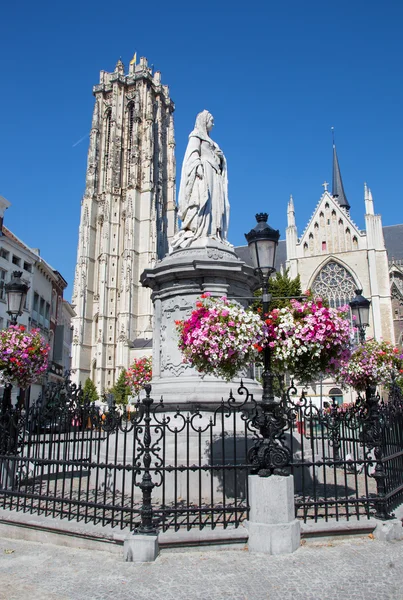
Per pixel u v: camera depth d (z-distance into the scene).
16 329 10.51
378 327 53.25
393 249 65.75
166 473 8.26
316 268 57.34
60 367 48.88
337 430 9.93
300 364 7.66
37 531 6.85
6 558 6.13
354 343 8.01
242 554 6.03
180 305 10.78
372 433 7.26
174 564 5.75
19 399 10.37
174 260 10.85
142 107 89.62
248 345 6.87
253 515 6.32
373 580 5.25
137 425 6.59
